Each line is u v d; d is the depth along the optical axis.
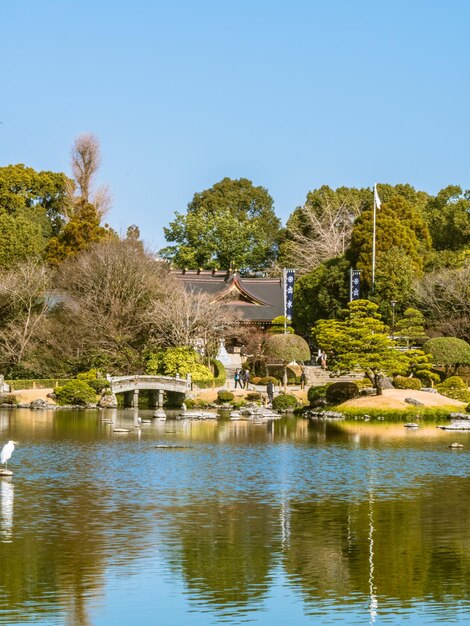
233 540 38.16
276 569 34.62
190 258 152.25
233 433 71.19
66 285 106.75
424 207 143.62
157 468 54.06
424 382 96.38
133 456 58.56
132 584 32.81
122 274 104.81
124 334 102.81
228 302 124.12
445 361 93.94
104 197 152.62
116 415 84.50
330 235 144.75
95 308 103.19
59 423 77.25
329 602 31.45
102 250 107.69
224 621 29.80
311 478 51.31
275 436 69.44
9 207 145.12
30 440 65.94
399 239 112.44
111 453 59.81
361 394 87.94
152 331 103.12
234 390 97.06
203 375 98.19
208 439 67.44
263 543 37.81
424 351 95.00
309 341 120.56
